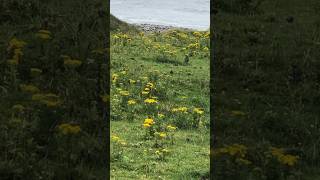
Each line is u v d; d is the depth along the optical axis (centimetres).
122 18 5925
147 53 4119
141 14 6366
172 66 3841
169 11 6756
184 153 2195
